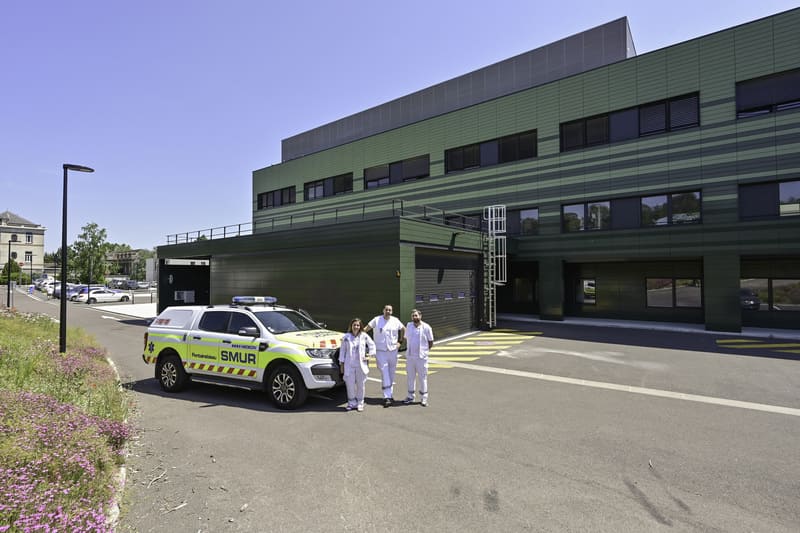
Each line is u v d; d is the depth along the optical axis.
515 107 21.56
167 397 8.09
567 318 21.53
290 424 6.39
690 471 4.78
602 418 6.63
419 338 7.45
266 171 33.53
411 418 6.68
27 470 3.57
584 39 21.92
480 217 22.47
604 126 19.22
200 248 21.83
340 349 7.20
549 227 20.42
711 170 16.56
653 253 17.73
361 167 27.34
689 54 17.16
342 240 14.91
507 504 4.06
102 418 5.55
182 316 8.87
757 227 15.59
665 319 19.53
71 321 24.05
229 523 3.70
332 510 3.93
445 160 23.78
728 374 9.59
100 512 3.48
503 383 8.96
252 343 7.69
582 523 3.73
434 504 4.05
